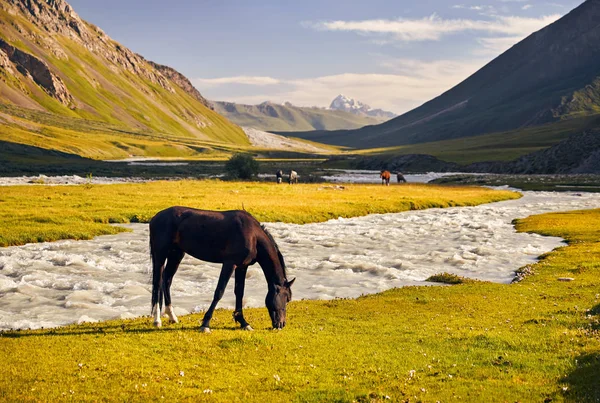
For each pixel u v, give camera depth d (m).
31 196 48.59
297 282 21.58
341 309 16.28
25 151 155.25
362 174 132.75
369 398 8.84
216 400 8.80
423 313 15.55
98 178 94.31
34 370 9.81
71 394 8.81
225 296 18.78
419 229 38.88
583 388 9.01
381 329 13.52
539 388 9.13
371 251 29.45
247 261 13.03
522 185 90.38
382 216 48.91
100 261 23.86
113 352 10.96
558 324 13.50
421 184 94.94
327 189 72.69
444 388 9.28
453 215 49.25
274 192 62.97
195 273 22.72
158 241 13.30
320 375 10.04
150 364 10.36
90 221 37.12
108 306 16.66
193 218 13.17
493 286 19.80
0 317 14.93
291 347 11.69
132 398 8.73
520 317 14.68
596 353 10.56
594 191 79.00
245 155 100.50
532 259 27.36
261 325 13.98
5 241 28.08
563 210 54.12
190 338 12.05
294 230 37.22
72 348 11.16
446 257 27.42
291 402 8.75
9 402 8.43
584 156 123.94
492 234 36.62
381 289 20.33
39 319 14.91
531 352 11.19
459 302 16.98
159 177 102.50
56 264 23.38
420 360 10.84
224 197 53.56
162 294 14.13
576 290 18.20
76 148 180.50
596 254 26.19
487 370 10.16
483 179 107.75
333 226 40.56
